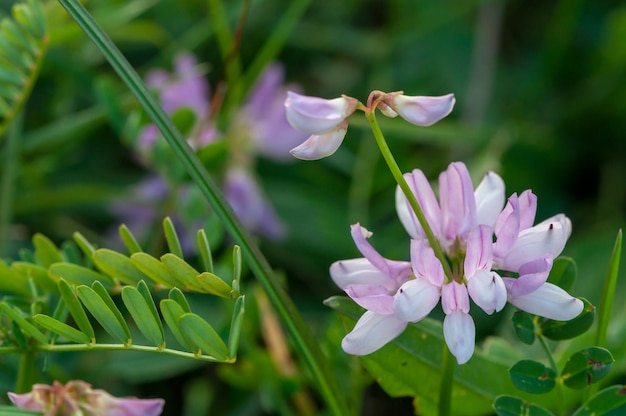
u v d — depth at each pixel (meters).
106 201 0.43
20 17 0.33
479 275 0.27
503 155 0.46
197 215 0.35
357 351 0.27
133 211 0.43
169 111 0.43
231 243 0.43
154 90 0.39
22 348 0.29
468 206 0.27
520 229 0.27
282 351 0.36
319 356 0.29
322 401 0.37
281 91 0.45
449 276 0.27
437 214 0.28
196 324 0.27
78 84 0.44
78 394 0.27
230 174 0.44
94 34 0.29
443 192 0.28
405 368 0.30
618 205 0.46
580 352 0.28
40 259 0.31
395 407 0.37
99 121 0.40
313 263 0.43
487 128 0.46
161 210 0.38
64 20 0.38
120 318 0.28
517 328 0.28
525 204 0.27
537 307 0.27
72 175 0.45
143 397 0.37
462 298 0.27
